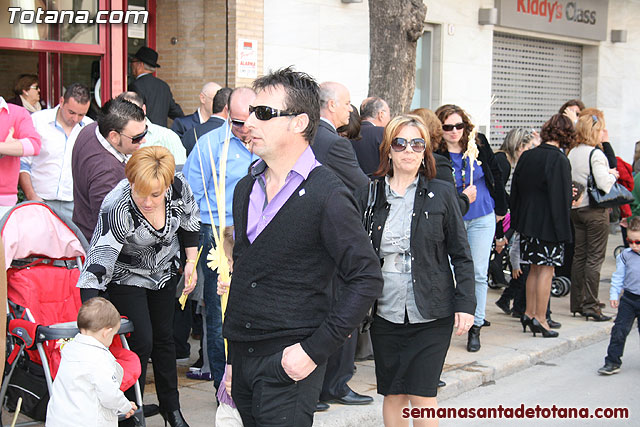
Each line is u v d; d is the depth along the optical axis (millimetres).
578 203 8133
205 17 9461
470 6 13250
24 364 4223
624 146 17797
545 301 7484
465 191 6301
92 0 7945
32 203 4605
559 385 6359
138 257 4332
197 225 4652
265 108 2984
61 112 6238
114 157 4688
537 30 14758
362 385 5820
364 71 11273
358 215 3002
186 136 6672
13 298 4488
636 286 6445
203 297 5645
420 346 4145
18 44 7473
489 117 14062
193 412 5184
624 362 7062
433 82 12914
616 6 17109
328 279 3041
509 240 9383
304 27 10305
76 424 3826
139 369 4145
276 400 3020
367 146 6059
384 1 7824
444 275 4160
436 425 4195
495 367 6492
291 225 2953
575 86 16875
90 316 3930
